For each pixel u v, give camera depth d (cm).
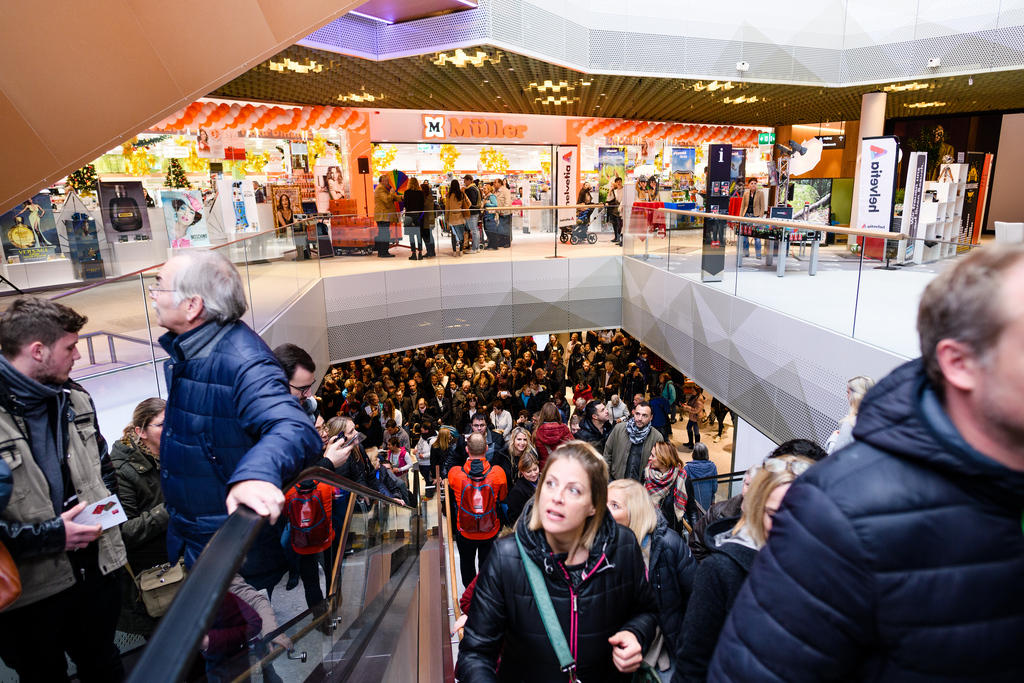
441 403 1096
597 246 1291
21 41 429
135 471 231
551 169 1898
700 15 1195
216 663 142
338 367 1324
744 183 1806
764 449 750
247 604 156
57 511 191
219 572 94
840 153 2358
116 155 1256
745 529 161
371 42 1019
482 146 1805
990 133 1830
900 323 540
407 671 270
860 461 78
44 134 457
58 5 436
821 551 76
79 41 452
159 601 204
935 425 72
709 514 235
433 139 1689
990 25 1111
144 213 1021
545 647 170
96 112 472
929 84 1290
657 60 1184
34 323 184
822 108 1767
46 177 473
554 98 1531
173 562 180
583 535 171
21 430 185
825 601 76
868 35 1261
